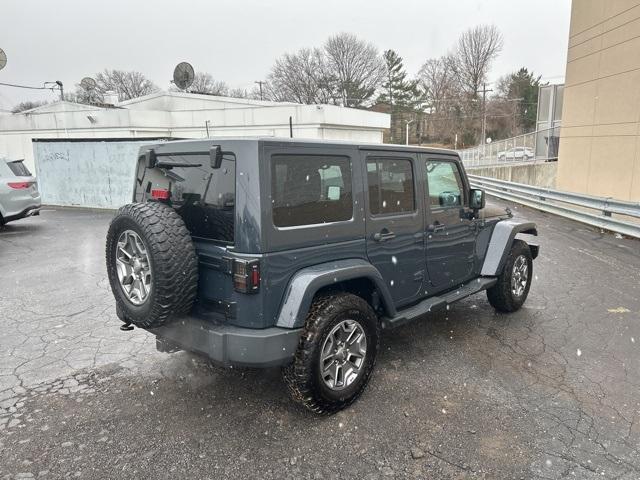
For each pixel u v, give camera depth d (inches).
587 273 271.3
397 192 149.6
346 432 119.5
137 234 118.3
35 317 204.4
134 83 2903.5
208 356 116.1
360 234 135.9
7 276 270.8
